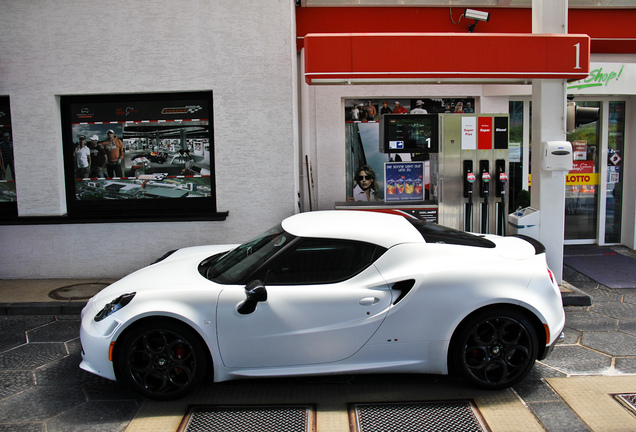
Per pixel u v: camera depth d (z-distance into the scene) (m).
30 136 6.64
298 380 3.93
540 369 4.04
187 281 3.81
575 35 5.60
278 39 6.52
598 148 8.38
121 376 3.61
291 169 6.66
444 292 3.55
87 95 6.73
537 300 3.63
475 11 7.21
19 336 4.97
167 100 6.77
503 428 3.16
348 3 7.57
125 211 6.89
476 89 7.73
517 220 5.87
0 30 6.53
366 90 7.70
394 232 3.85
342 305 3.53
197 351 3.56
